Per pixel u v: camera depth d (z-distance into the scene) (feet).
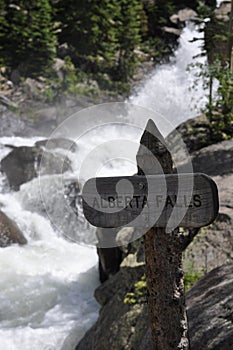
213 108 28.81
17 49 77.41
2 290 23.15
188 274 16.07
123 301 16.97
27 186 35.70
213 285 12.96
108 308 17.78
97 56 85.56
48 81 73.82
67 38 84.79
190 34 91.91
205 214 8.39
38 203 34.47
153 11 98.78
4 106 64.34
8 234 29.78
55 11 85.35
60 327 19.95
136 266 18.16
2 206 34.35
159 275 9.00
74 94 71.46
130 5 86.89
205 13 46.60
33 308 21.76
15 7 80.48
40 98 69.97
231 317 11.20
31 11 77.77
